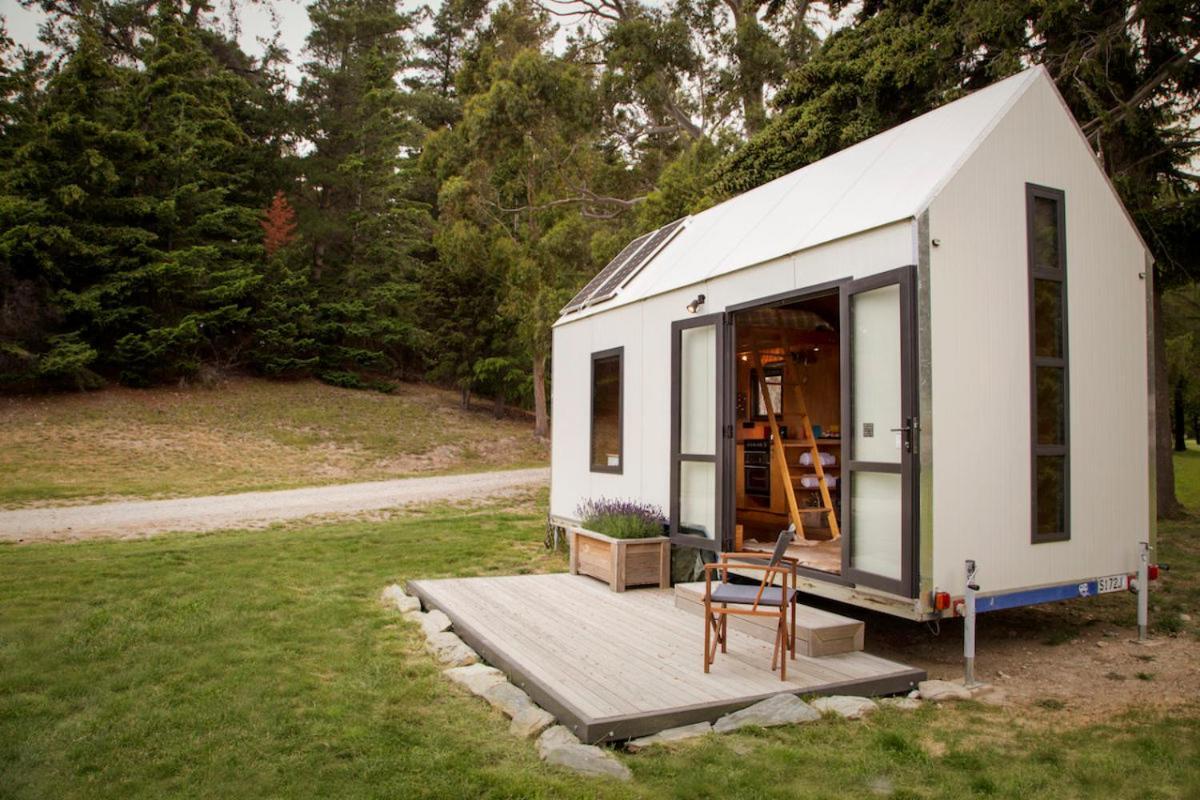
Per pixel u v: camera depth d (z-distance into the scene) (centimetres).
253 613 662
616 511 842
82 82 2698
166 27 3062
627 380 880
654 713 416
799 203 714
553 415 1075
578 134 2266
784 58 2230
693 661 518
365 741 398
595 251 2172
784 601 484
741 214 831
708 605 502
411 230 3744
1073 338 600
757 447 891
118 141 2703
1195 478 2064
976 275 549
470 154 2328
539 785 347
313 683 490
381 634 617
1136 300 644
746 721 425
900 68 1128
